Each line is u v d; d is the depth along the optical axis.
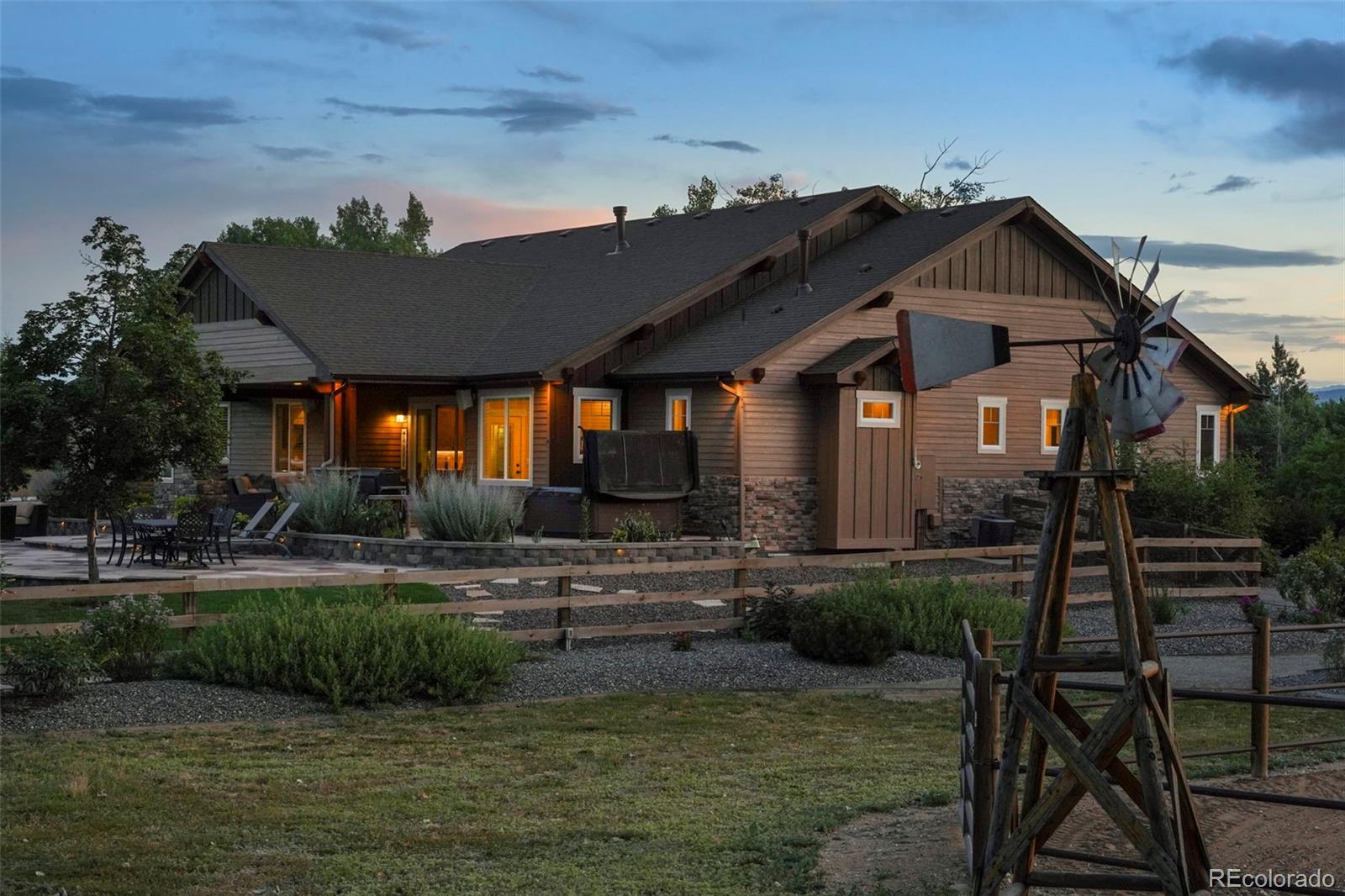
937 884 7.36
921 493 28.42
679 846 8.64
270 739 11.80
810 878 7.68
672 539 25.38
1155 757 6.10
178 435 20.52
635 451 25.55
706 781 10.61
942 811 9.30
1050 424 30.81
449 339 30.80
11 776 10.09
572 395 27.91
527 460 28.33
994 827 6.51
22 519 31.31
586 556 23.11
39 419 19.70
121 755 10.98
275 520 27.09
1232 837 8.35
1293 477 35.25
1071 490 6.71
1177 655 17.89
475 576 16.03
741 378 26.23
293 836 8.80
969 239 29.39
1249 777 10.48
